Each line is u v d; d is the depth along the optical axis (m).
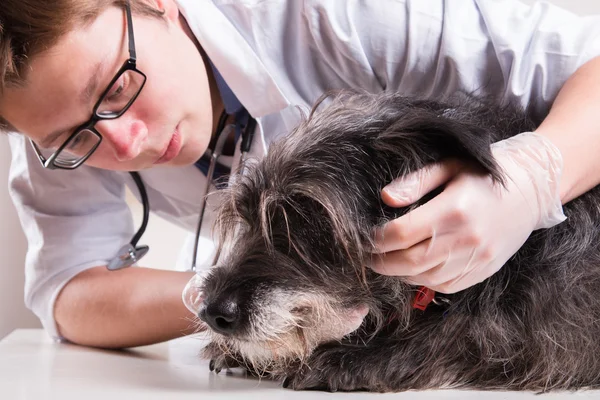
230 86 1.96
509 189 1.42
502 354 1.52
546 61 1.91
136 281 2.12
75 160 1.83
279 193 1.53
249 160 1.78
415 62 1.98
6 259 3.33
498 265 1.46
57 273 2.23
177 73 1.79
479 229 1.37
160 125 1.78
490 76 1.98
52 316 2.22
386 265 1.42
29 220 2.28
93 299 2.13
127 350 2.14
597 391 1.49
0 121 1.75
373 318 1.59
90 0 1.57
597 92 1.74
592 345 1.54
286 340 1.48
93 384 1.51
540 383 1.50
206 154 2.22
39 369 1.72
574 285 1.60
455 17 1.97
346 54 1.96
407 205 1.41
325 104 2.04
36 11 1.47
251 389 1.47
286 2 2.01
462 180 1.41
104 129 1.67
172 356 2.03
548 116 1.73
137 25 1.71
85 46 1.57
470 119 1.70
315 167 1.52
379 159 1.52
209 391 1.44
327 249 1.50
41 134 1.68
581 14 3.07
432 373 1.51
